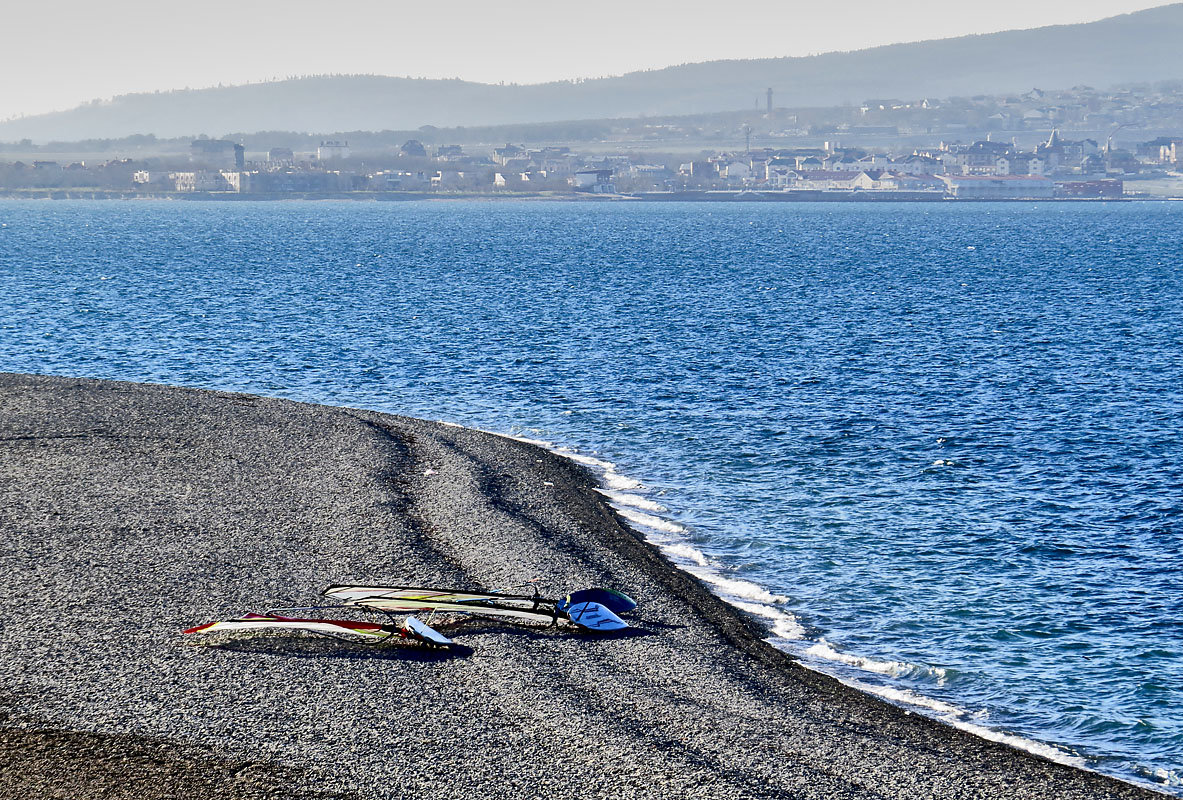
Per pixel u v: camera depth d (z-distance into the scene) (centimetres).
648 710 3703
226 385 9988
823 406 9194
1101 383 10175
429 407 9131
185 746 3309
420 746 3369
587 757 3356
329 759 3272
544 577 4947
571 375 10494
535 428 8388
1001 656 4469
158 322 13762
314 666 3897
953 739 3716
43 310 14788
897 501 6544
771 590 5138
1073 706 4066
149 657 3903
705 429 8362
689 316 14838
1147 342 12725
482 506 5897
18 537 5091
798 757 3469
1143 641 4616
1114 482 6950
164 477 6178
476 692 3753
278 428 7431
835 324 14200
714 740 3528
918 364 11194
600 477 7000
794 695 3969
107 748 3281
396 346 12081
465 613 4462
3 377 8712
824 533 5944
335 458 6731
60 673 3741
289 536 5300
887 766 3462
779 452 7675
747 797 3189
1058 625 4775
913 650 4519
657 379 10312
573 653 4159
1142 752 3756
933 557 5597
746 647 4416
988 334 13388
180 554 4978
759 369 10850
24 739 3309
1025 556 5612
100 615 4250
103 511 5534
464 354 11594
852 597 5066
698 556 5569
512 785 3186
